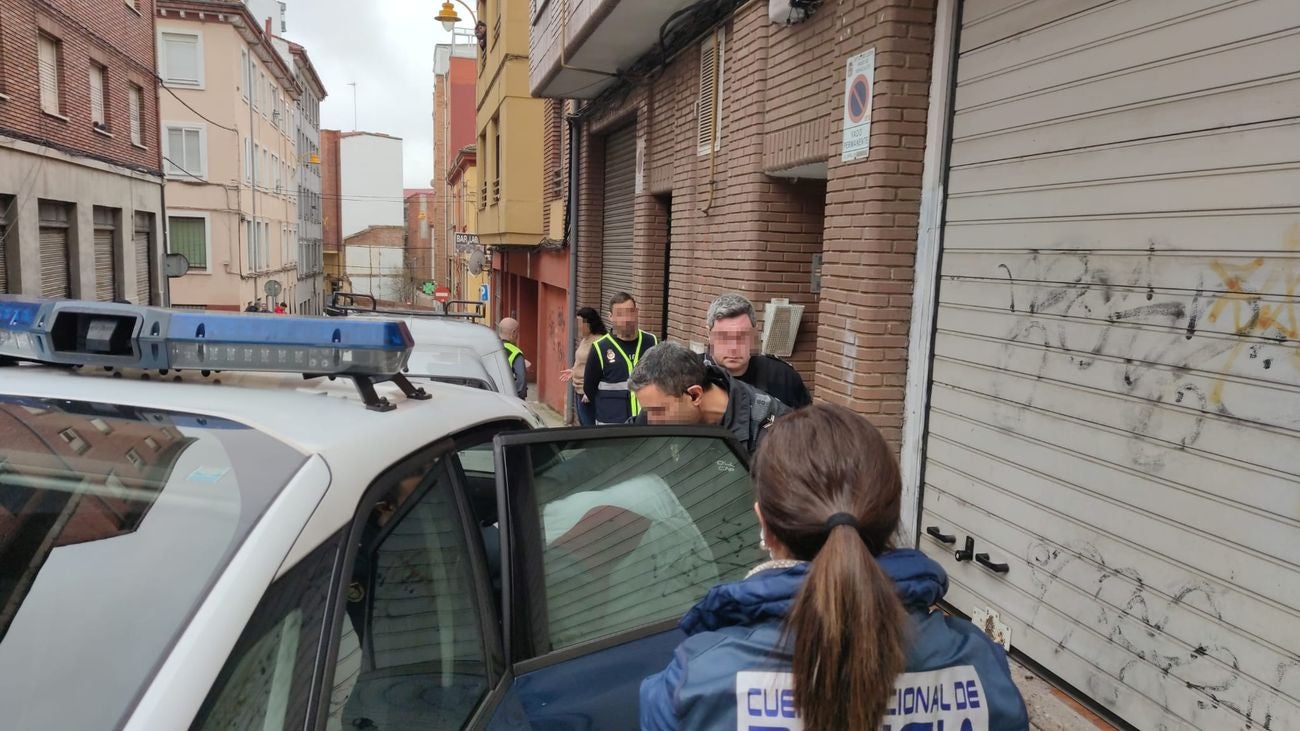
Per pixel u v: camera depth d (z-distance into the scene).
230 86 31.02
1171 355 2.82
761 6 5.71
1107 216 3.11
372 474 1.44
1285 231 2.45
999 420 3.70
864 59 4.38
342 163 68.75
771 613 1.18
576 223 11.96
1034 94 3.50
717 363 3.56
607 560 2.16
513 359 7.25
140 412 1.50
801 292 6.03
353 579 1.33
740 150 6.13
